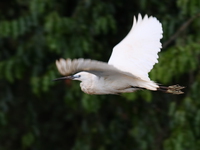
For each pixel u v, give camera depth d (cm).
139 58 764
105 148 1205
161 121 1155
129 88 754
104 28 1071
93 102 1060
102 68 630
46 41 1150
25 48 1162
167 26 1070
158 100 1160
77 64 612
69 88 1147
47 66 1208
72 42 1079
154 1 1094
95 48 1125
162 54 987
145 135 1129
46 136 1372
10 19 1298
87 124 1213
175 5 1120
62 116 1369
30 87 1332
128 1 1195
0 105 1259
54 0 1109
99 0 1112
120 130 1202
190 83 1045
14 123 1365
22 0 1177
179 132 984
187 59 952
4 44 1270
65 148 1380
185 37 1025
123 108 1176
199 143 985
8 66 1143
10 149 1384
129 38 786
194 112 991
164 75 949
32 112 1313
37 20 1116
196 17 1007
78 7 1109
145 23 779
